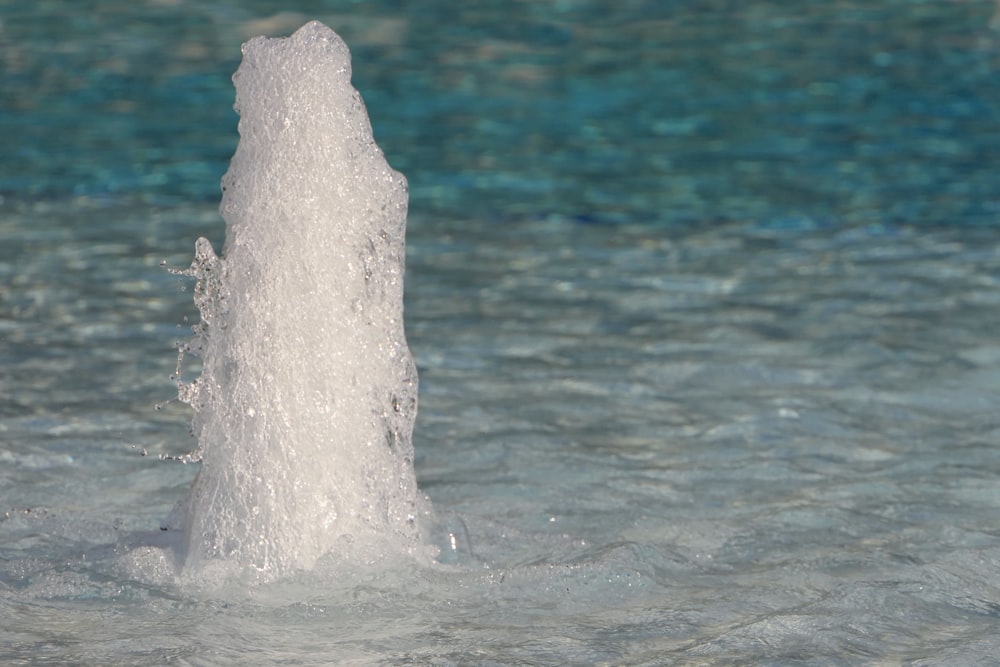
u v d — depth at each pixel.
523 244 16.72
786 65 30.84
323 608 6.61
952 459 9.29
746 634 6.34
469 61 30.94
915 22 34.97
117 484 8.67
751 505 8.41
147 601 6.70
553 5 36.41
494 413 10.30
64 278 14.31
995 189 20.38
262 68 7.32
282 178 7.21
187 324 12.69
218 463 7.18
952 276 14.90
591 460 9.26
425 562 7.21
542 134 24.89
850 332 12.62
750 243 16.81
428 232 17.42
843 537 7.82
